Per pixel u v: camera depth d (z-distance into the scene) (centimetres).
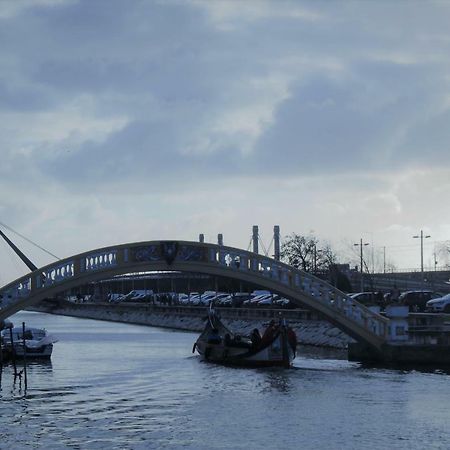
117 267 7119
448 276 18112
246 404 5306
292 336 7369
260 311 11869
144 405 5334
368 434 4391
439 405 5166
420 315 7950
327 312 7431
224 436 4378
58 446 4222
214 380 6512
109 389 6097
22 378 6788
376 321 7450
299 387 5994
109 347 10319
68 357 8781
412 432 4428
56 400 5575
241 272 7369
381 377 6481
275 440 4281
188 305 17100
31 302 6950
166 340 11750
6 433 4512
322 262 16900
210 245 7281
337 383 6172
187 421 4775
